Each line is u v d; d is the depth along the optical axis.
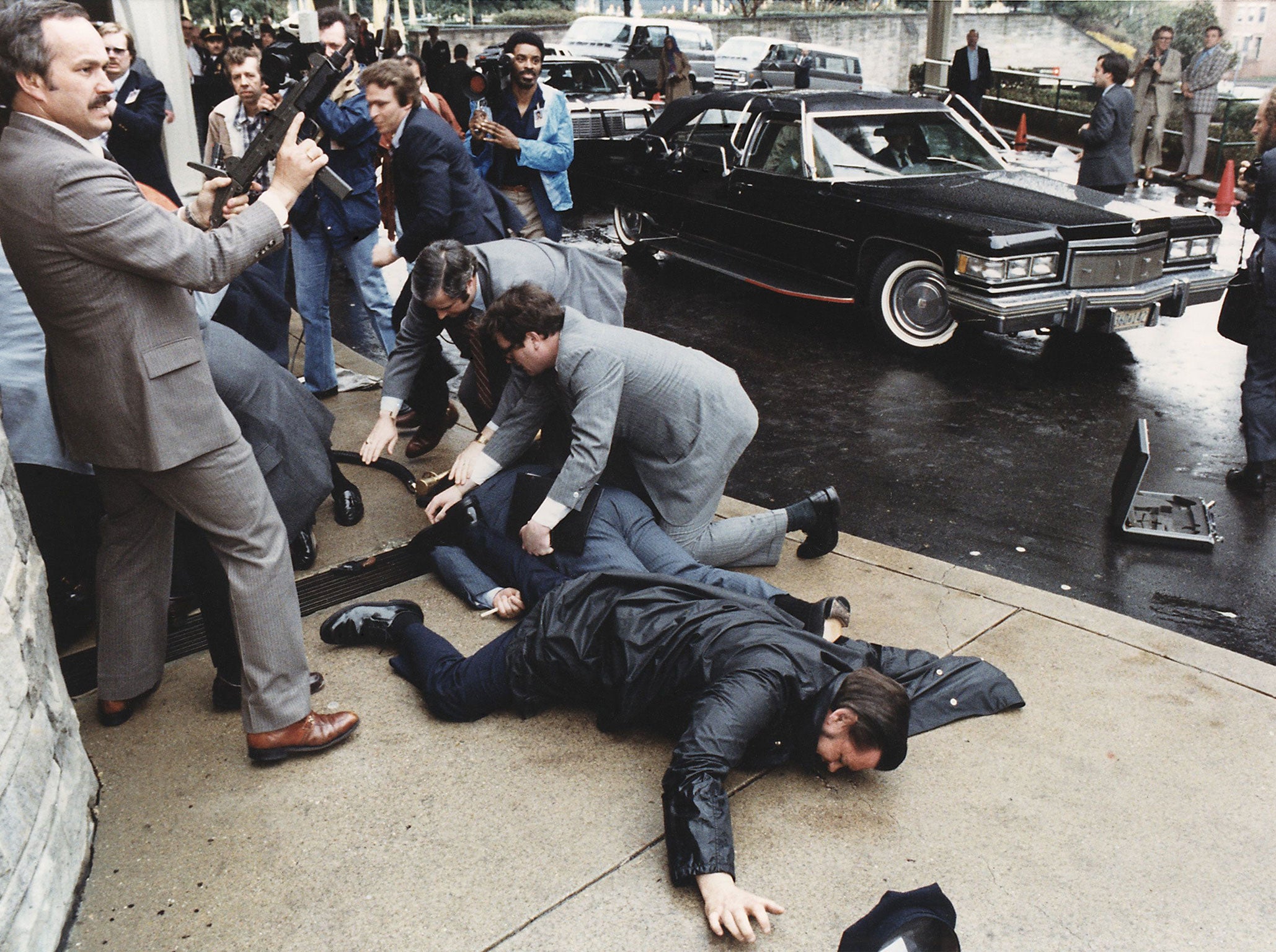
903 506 4.83
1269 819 2.68
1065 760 2.90
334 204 5.37
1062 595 4.05
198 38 14.27
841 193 7.25
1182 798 2.76
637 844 2.60
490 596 3.66
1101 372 6.63
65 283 2.38
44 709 2.43
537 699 3.04
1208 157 14.93
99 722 3.10
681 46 21.45
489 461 3.74
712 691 2.62
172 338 2.51
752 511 4.62
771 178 7.82
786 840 2.62
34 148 2.32
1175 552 4.38
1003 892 2.46
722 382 3.65
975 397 6.23
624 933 2.34
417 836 2.63
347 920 2.38
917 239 6.69
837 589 3.86
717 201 8.46
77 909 2.41
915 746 2.96
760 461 5.38
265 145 2.80
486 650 3.06
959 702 3.08
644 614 2.86
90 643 3.56
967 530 4.58
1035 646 3.45
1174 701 3.16
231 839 2.63
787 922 2.38
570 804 2.74
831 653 2.82
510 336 3.31
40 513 3.38
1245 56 29.33
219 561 2.90
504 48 5.85
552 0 48.41
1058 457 5.34
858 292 7.25
